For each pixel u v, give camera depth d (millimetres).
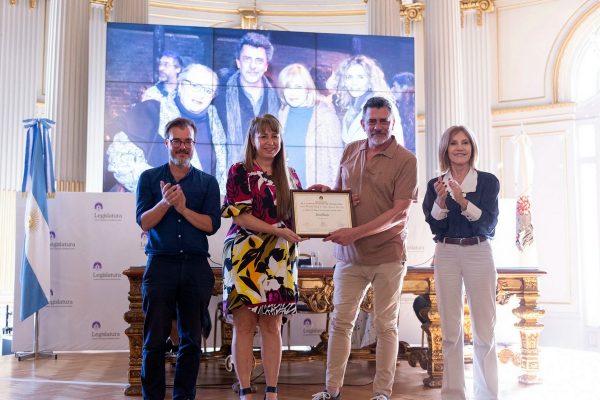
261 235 3039
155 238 3225
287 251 3090
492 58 9875
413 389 4164
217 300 5773
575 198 9070
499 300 4391
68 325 5648
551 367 5207
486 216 3291
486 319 3299
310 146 7246
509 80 9758
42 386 4234
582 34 9336
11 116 8914
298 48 7254
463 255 3305
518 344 5859
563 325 8945
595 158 9062
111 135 6742
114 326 5684
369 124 3414
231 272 3016
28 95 9031
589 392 4074
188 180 3344
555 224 9172
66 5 6648
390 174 3396
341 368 3410
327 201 3254
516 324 4449
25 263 5500
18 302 5668
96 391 4051
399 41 7352
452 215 3326
